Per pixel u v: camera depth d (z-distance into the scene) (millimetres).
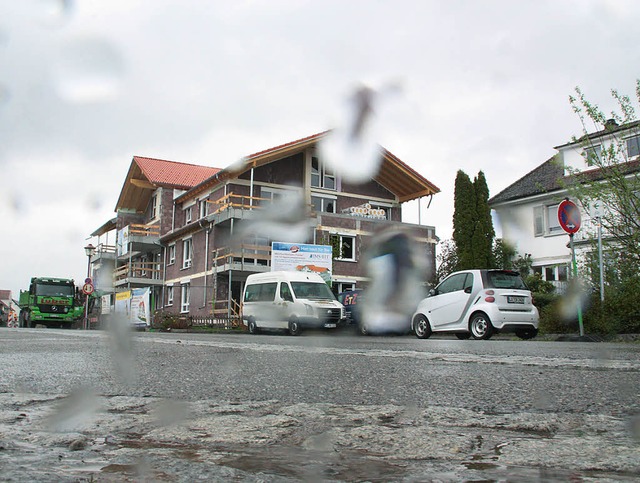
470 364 4457
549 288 20312
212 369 4164
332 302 18297
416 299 12531
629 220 10891
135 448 1780
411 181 29625
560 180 12195
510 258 25234
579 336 10555
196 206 31172
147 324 25188
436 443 1842
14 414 2367
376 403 2691
